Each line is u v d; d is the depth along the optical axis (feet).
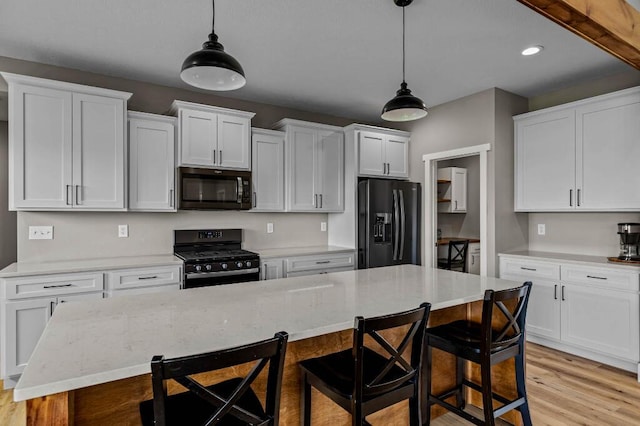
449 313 7.27
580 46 9.16
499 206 12.07
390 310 5.26
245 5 7.32
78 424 3.81
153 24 8.03
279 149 12.79
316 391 5.51
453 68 10.50
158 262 9.80
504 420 7.20
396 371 4.91
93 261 9.91
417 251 14.37
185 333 4.25
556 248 12.30
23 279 8.21
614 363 9.53
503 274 11.84
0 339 8.12
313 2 7.25
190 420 3.67
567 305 10.33
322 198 13.57
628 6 6.64
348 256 13.26
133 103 11.26
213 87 6.72
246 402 3.98
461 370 7.44
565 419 7.10
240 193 11.53
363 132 13.75
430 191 14.19
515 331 6.07
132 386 4.09
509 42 8.95
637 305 9.00
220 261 10.48
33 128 8.92
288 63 10.16
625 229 10.07
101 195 9.70
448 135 13.44
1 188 12.26
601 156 10.34
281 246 13.79
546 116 11.61
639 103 9.65
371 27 8.21
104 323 4.59
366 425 5.05
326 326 4.57
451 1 7.23
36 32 8.34
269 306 5.44
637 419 7.10
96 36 8.54
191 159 10.92
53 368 3.30
